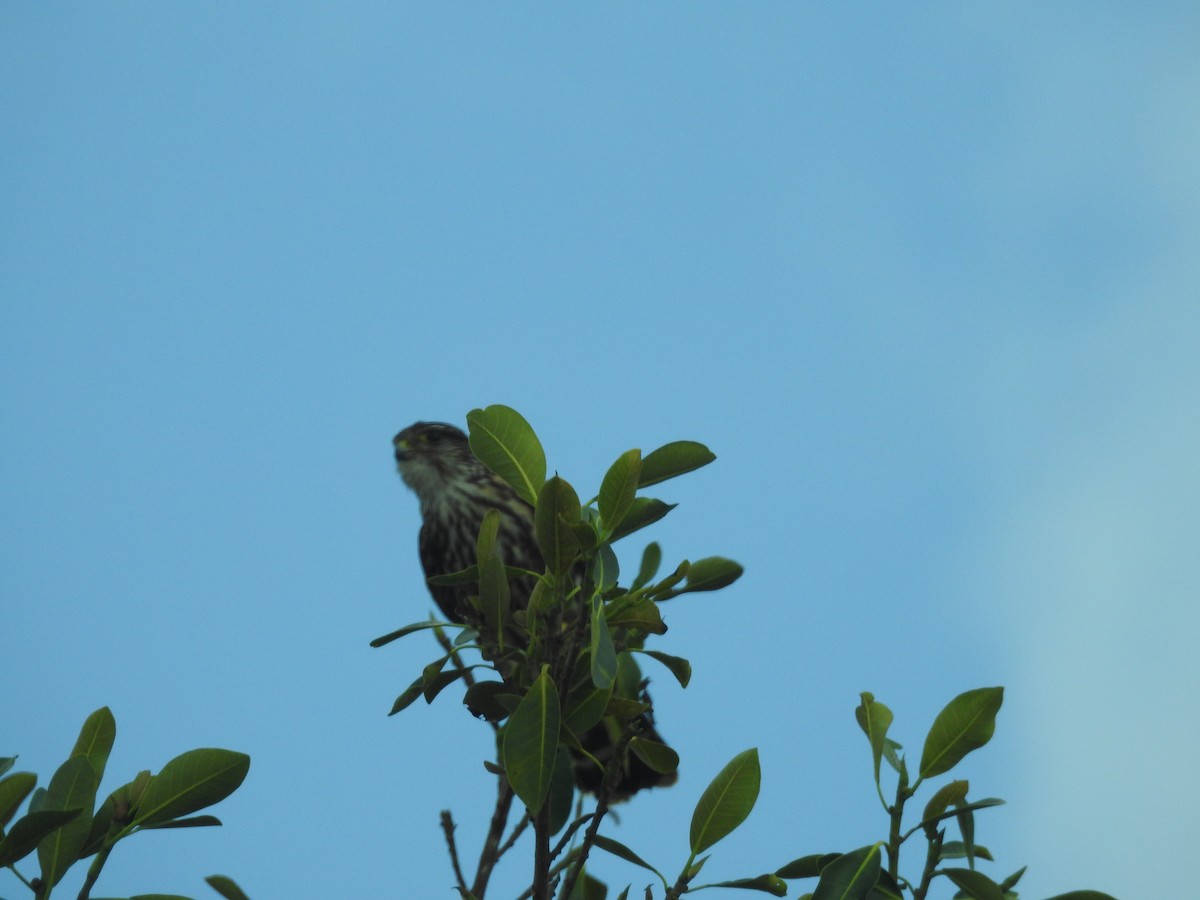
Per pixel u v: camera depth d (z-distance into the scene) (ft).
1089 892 27.99
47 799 26.05
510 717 26.78
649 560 35.58
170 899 27.48
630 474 29.22
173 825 26.99
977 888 27.09
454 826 30.94
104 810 26.63
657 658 31.73
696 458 30.22
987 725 27.66
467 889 30.42
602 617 27.30
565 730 29.01
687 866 28.55
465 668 31.40
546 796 28.43
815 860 28.55
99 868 26.16
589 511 33.47
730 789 28.60
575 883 30.14
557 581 29.60
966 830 28.09
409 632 32.19
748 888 28.68
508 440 30.22
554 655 29.48
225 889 31.07
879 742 28.19
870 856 26.71
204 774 27.04
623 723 33.06
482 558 30.40
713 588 33.60
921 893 27.37
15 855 24.54
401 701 31.53
